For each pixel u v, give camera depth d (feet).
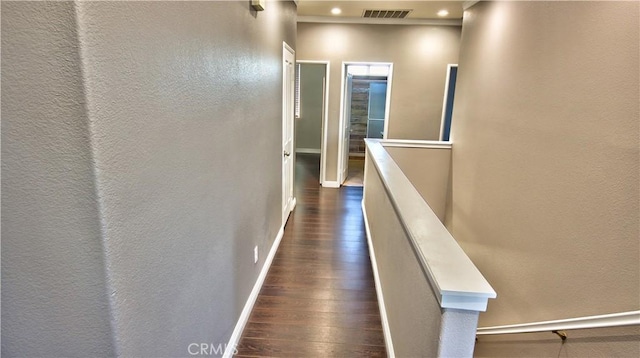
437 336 3.61
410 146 14.57
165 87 3.58
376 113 27.96
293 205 15.39
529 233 7.97
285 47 11.25
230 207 6.09
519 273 8.37
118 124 2.86
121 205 2.97
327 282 9.32
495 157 10.12
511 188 8.99
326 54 17.80
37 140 2.60
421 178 14.85
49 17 2.41
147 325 3.53
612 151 5.48
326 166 19.24
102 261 2.85
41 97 2.53
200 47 4.43
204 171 4.78
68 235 2.78
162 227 3.70
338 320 7.80
